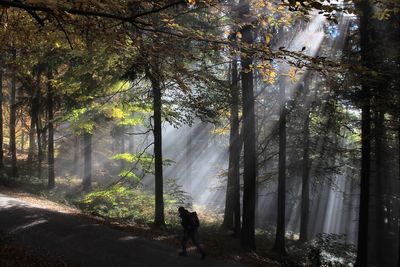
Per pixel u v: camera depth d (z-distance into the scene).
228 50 6.66
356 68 5.85
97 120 20.94
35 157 35.16
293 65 6.28
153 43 6.60
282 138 19.12
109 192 18.22
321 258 16.75
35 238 10.91
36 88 24.22
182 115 15.88
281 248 18.38
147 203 20.53
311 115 22.14
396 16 13.23
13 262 8.12
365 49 13.66
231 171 21.16
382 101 12.73
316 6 4.71
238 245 15.34
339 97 16.83
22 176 26.08
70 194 22.16
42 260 8.88
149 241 12.50
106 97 16.92
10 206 14.99
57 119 18.89
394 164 23.91
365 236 15.82
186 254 11.46
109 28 6.32
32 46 9.75
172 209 21.27
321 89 18.95
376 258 25.80
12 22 6.97
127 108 16.89
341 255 18.80
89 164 25.19
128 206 19.53
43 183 25.20
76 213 15.62
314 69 6.02
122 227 14.02
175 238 13.58
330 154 24.11
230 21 9.24
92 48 7.59
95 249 10.70
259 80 18.39
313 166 25.16
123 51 7.34
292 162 24.94
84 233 12.18
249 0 6.74
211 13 8.98
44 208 15.64
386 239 26.48
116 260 10.02
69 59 16.36
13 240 10.25
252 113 14.58
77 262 9.36
